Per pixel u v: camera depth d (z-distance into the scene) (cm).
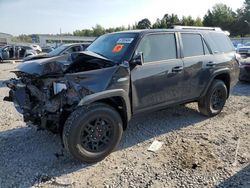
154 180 355
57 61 430
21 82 453
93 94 385
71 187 343
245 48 2078
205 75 559
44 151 439
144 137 495
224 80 630
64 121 402
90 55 433
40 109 406
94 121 394
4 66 1944
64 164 399
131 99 438
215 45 597
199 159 406
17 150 443
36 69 408
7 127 549
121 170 381
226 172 369
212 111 595
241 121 577
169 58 495
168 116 609
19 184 350
